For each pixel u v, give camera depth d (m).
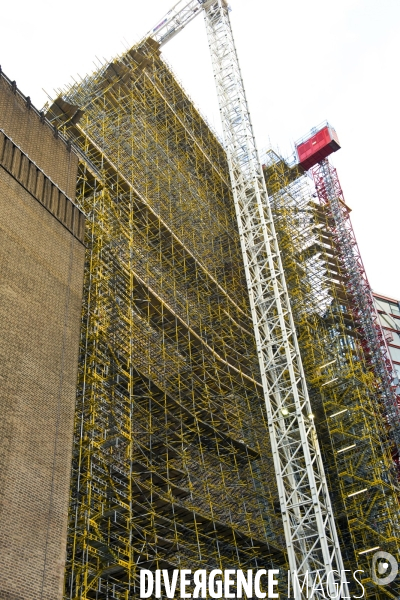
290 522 44.53
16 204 31.70
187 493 43.03
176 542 38.44
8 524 24.67
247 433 54.50
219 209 71.62
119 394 38.66
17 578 24.12
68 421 29.81
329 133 86.81
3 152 32.28
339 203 84.75
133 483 37.66
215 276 62.06
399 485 56.94
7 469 25.61
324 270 75.19
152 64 67.19
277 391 48.84
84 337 37.66
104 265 41.62
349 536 55.59
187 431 46.75
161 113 67.50
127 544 33.47
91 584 32.28
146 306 48.97
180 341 51.62
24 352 28.72
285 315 53.06
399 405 67.19
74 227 35.88
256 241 62.22
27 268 30.81
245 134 67.69
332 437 59.06
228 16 79.81
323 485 44.06
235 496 48.31
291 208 78.19
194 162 71.06
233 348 58.50
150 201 55.38
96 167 48.81
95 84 57.31
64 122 48.19
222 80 73.19
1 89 35.12
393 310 92.44
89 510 32.88
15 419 26.89
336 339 66.94
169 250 56.59
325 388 61.31
